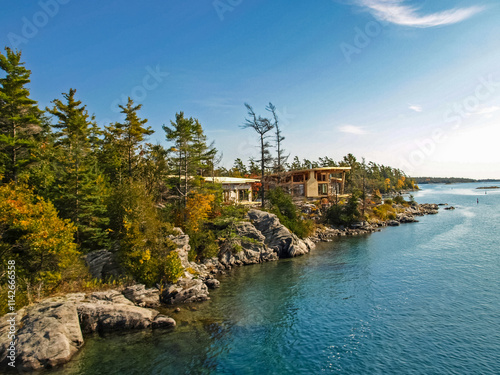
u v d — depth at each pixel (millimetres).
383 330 22391
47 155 37062
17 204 23000
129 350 19766
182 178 49250
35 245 22750
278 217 55156
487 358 18469
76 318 20938
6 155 33250
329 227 69312
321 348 20125
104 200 34156
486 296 27922
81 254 29047
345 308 26516
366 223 72125
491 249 45938
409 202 116688
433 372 17281
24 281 22875
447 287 30578
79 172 31125
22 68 36250
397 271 36781
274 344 20688
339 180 94812
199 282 30469
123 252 29422
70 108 48656
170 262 29047
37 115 40938
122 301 24609
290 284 33562
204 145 60156
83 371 17375
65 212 30578
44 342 18219
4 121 35281
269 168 63875
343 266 40312
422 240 55406
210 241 43000
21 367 17031
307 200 83750
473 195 195125
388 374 17188
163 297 27938
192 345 20469
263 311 26219
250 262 43656
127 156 49719
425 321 23562
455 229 66125
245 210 52281
